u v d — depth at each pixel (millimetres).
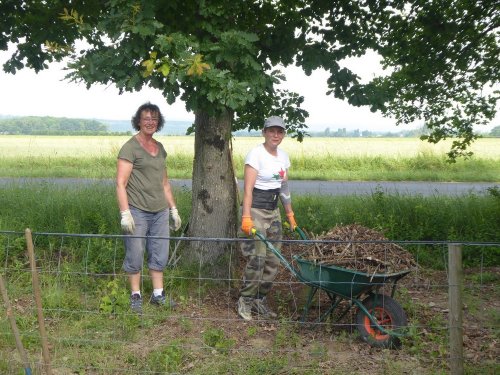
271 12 7688
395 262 5422
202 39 6551
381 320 5449
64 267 7277
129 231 6156
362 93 7402
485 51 9805
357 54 7887
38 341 5332
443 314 6270
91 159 29266
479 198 11711
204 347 5141
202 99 6195
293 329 5746
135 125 6367
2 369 4801
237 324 5984
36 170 25250
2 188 12625
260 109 8719
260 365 4840
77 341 5242
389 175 24438
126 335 5461
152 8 5727
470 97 10656
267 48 7660
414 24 8547
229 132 7477
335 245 5539
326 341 5535
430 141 11242
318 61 7352
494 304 6770
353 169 27156
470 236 9125
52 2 8242
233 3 6543
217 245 7406
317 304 6594
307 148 36938
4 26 8453
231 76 6023
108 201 10461
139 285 6562
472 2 8820
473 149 38625
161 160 6426
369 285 5371
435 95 10352
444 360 5027
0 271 7254
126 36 5809
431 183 22797
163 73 5488
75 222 9141
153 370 4797
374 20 8281
